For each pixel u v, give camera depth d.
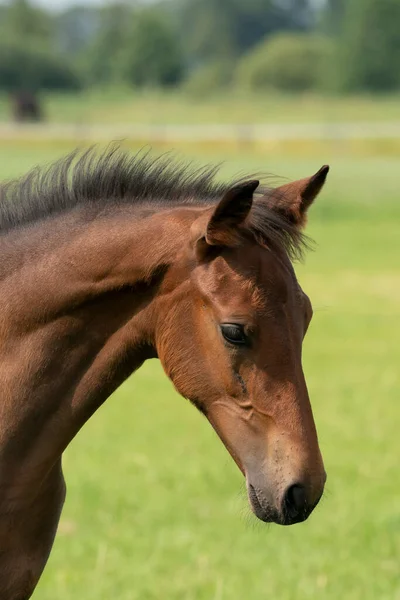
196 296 6.02
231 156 49.50
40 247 6.55
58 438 6.45
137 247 6.25
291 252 6.19
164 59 164.62
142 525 12.02
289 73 145.75
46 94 122.44
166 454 14.73
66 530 11.83
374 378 19.09
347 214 39.16
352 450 14.94
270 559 11.08
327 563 10.96
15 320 6.42
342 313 24.67
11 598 6.50
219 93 138.00
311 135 55.66
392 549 11.42
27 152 48.75
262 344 5.85
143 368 20.48
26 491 6.41
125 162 6.75
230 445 6.04
